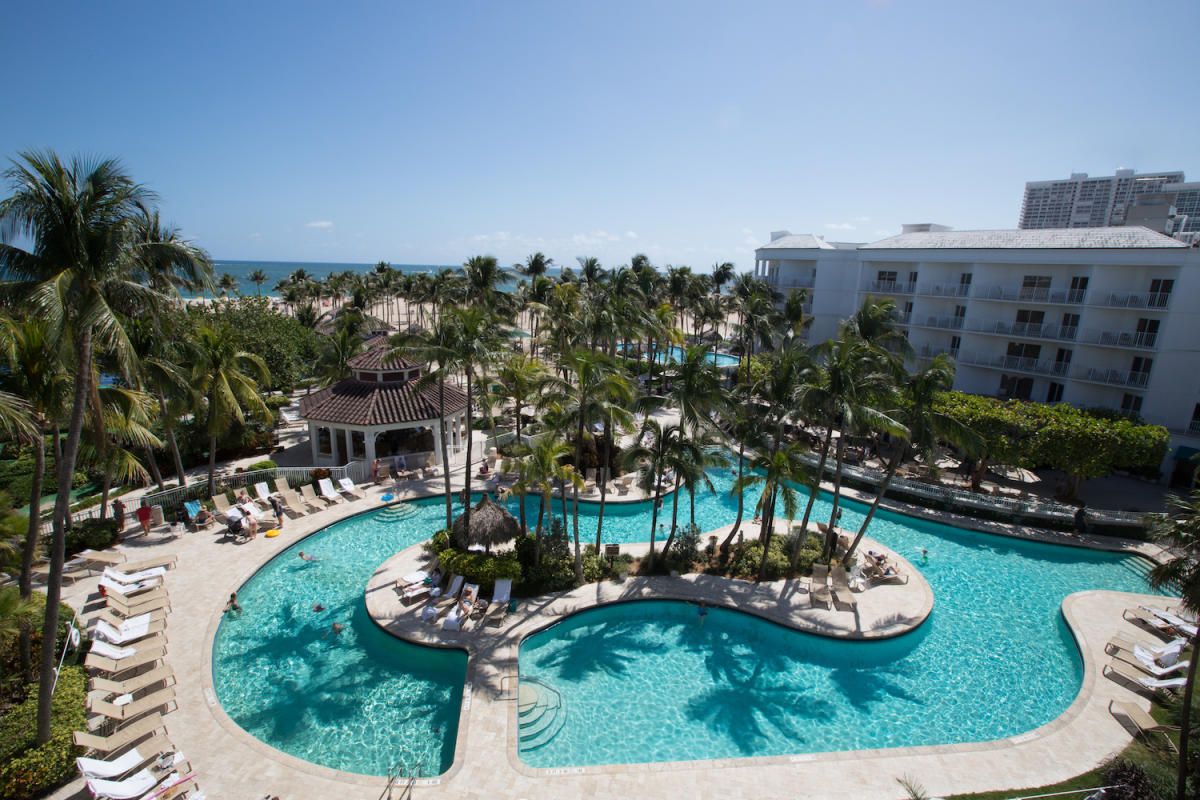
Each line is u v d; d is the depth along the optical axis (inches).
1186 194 5964.6
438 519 1209.4
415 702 717.3
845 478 1459.2
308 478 1302.9
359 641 826.8
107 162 513.7
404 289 3759.8
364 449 1466.5
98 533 991.6
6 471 1204.5
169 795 534.6
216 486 1203.9
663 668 799.1
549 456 893.2
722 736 684.1
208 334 1162.0
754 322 1825.8
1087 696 726.5
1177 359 1457.9
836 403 958.4
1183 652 778.2
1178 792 536.4
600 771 598.5
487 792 567.5
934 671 810.8
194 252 589.9
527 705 698.8
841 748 673.0
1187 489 1440.7
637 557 1055.6
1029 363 1712.6
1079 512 1213.1
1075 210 7135.8
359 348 1819.6
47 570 894.4
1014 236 1854.1
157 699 642.2
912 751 639.8
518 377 1218.6
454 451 1539.1
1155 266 1494.8
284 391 2105.1
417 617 848.9
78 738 557.0
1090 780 597.0
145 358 983.6
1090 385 1620.3
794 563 1006.4
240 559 987.9
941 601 986.7
